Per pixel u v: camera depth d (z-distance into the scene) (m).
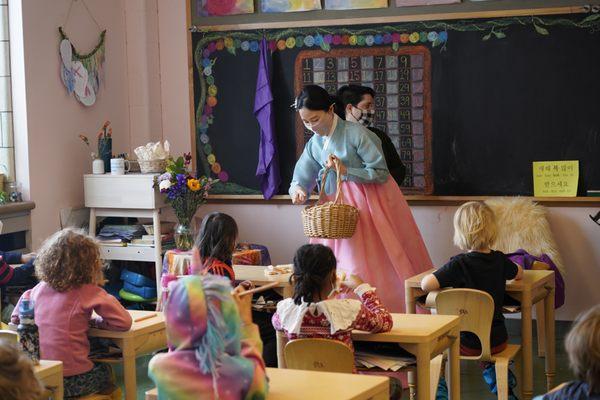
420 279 4.57
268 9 6.80
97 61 6.70
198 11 6.99
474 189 6.45
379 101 6.58
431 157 6.51
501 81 6.35
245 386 2.22
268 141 6.76
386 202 5.20
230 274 3.88
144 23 7.03
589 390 2.14
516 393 4.84
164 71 7.09
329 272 3.35
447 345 3.65
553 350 4.98
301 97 5.12
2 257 4.94
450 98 6.45
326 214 4.78
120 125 7.02
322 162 5.29
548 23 6.24
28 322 3.26
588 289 6.28
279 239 6.96
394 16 6.50
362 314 3.31
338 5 6.64
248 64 6.89
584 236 6.27
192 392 2.21
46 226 6.14
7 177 6.02
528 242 6.05
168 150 6.38
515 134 6.35
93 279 3.63
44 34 6.14
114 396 3.63
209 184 6.21
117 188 6.27
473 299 4.11
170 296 2.25
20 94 5.97
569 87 6.23
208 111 7.02
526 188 6.36
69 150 6.39
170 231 6.45
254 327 2.40
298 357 3.28
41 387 2.09
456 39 6.41
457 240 4.38
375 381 2.63
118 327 3.54
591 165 6.22
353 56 6.61
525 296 4.47
